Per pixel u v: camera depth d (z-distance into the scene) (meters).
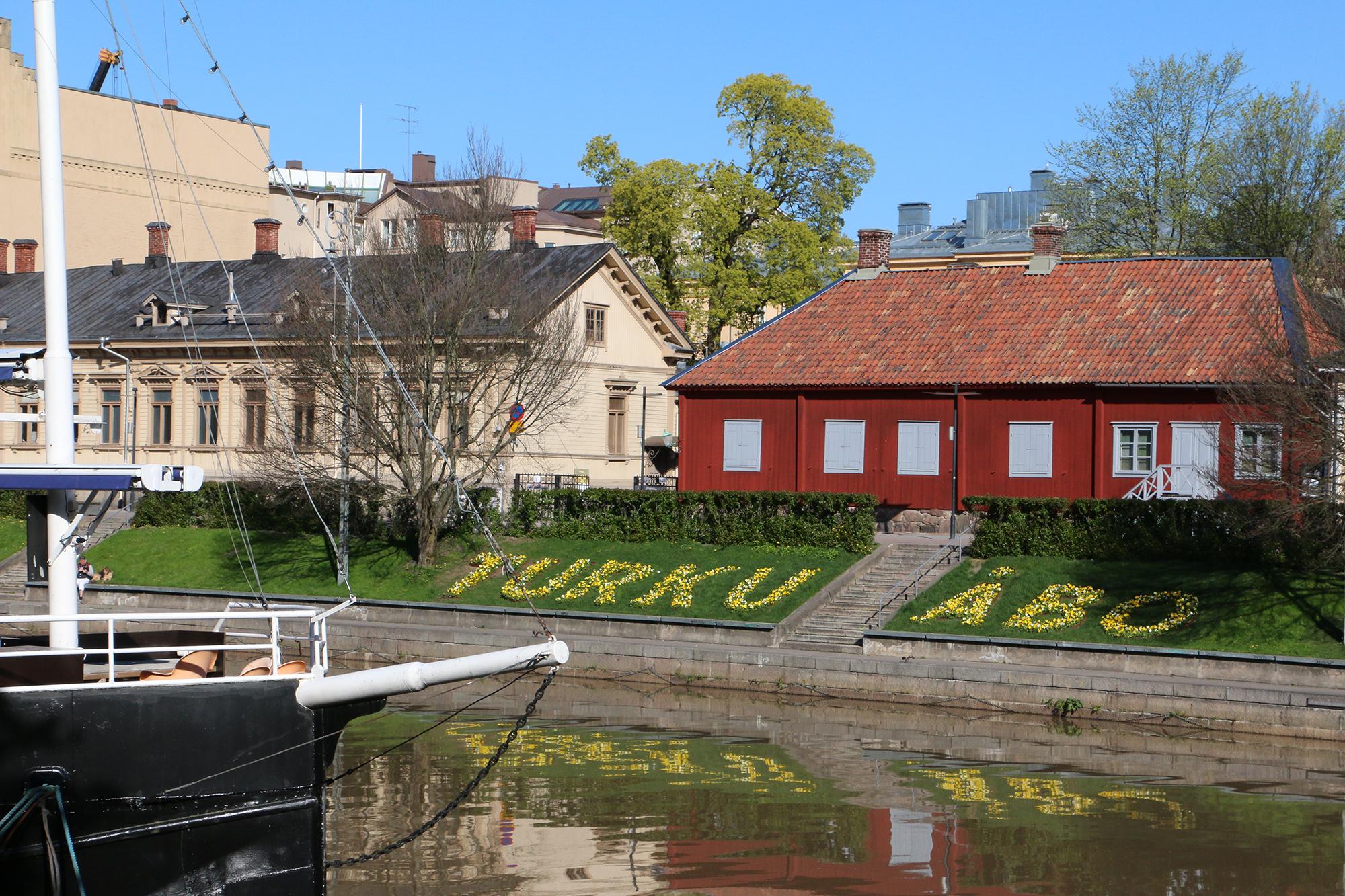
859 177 64.56
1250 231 57.91
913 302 47.88
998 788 24.67
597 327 54.69
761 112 63.81
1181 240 61.03
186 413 58.03
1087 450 42.16
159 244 65.12
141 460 59.25
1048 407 42.75
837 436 45.88
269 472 45.12
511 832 21.62
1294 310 37.03
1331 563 33.94
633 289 56.12
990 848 21.03
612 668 35.81
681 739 28.66
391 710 32.12
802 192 64.50
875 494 45.19
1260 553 35.06
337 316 43.22
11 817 14.44
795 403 46.50
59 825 14.73
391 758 26.73
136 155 72.94
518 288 45.75
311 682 15.79
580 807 23.14
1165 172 61.56
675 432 59.22
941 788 24.62
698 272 62.09
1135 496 40.53
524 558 43.56
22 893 14.66
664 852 20.69
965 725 30.33
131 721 15.09
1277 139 58.34
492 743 28.14
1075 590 35.81
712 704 32.78
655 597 39.38
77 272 67.12
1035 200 85.50
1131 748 28.08
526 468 51.09
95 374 60.41
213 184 75.88
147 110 73.19
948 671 32.06
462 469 48.41
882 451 45.19
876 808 23.22
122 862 15.01
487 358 44.03
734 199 61.97
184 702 15.29
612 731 29.42
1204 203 60.34
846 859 20.44
